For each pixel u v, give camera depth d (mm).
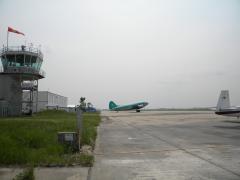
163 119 51094
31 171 8508
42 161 10484
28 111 59031
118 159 11672
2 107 54375
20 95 56688
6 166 9930
